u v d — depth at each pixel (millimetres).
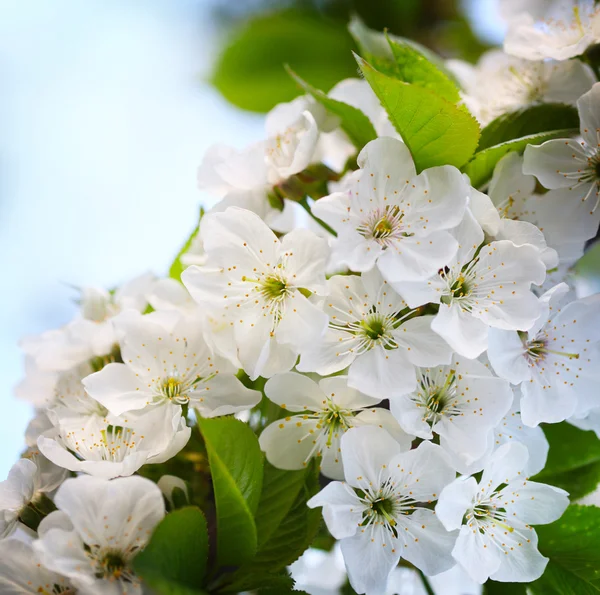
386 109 409
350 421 412
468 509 409
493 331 407
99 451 412
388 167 412
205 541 398
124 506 396
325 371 407
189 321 421
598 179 422
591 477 429
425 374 409
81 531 394
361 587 400
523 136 431
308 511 407
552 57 439
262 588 406
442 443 405
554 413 416
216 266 416
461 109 405
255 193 434
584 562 416
